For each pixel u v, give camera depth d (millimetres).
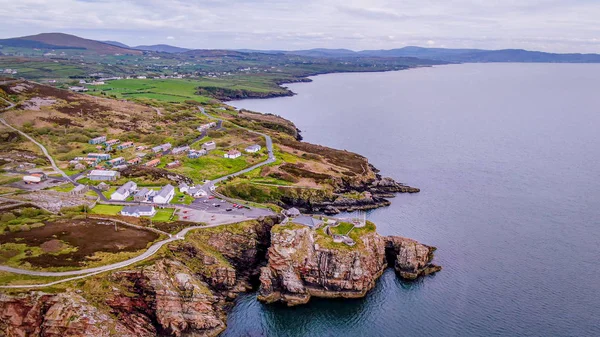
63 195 147875
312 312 115625
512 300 116562
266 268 123875
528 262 135375
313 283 123562
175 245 120438
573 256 138750
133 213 137375
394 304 117688
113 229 126500
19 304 94188
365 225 138875
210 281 119938
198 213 144375
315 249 123875
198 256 121375
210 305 111312
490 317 110000
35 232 120062
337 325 110250
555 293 118938
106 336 95938
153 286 106312
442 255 140500
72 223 127875
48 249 111750
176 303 106938
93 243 117062
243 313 114562
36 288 96750
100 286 101312
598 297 116938
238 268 130500
